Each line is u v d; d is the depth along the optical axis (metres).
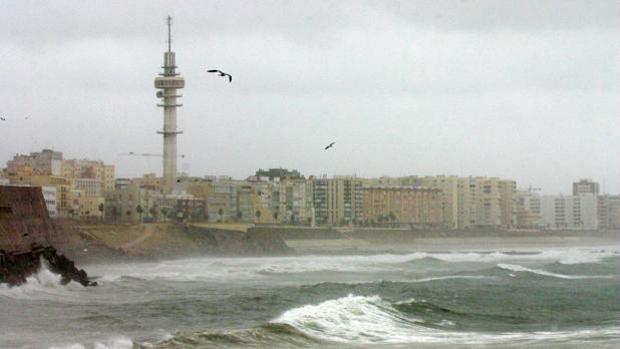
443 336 69.38
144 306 89.00
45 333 68.44
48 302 92.62
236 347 61.75
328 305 80.50
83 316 79.94
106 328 72.00
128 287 119.44
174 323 75.75
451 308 87.06
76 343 62.69
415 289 108.38
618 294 104.50
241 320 78.00
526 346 63.62
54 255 119.94
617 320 80.00
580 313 85.56
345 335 68.38
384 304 84.75
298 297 98.06
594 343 64.62
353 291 104.81
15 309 85.00
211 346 61.53
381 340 66.94
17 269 104.31
